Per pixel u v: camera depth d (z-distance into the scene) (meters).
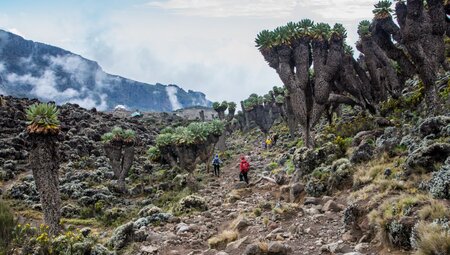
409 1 16.50
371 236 8.45
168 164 35.31
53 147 15.42
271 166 27.08
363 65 36.62
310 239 9.56
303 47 21.38
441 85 19.97
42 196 15.17
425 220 7.22
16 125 40.88
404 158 12.16
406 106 22.16
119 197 25.95
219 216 14.87
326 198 12.94
